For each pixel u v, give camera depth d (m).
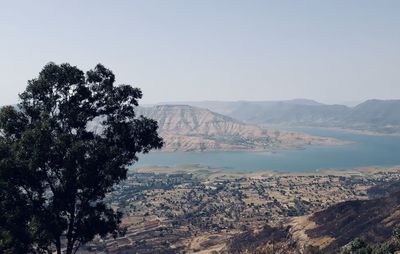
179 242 164.75
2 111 31.53
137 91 35.72
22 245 30.62
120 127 34.72
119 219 35.50
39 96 32.41
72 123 33.19
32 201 31.75
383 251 52.34
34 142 29.61
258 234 128.38
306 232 113.75
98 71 34.09
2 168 28.97
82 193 33.41
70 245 33.53
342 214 116.19
